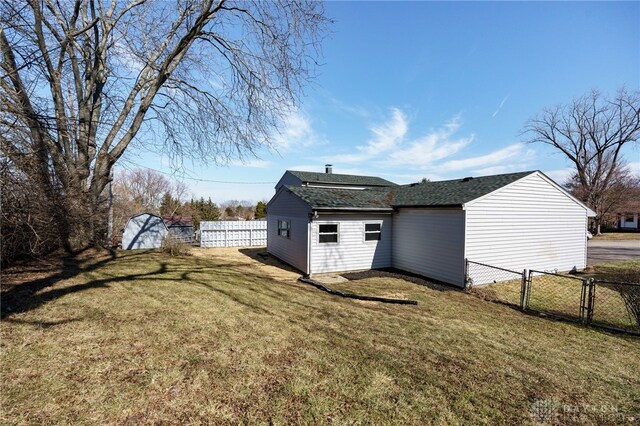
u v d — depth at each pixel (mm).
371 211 11734
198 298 6438
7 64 6438
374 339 4801
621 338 5582
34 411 2656
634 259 15914
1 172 5586
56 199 8258
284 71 10445
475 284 9492
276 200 14734
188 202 39750
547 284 10125
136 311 5336
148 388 3117
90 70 11086
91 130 10766
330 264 11211
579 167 31266
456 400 3246
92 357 3643
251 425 2691
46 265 8602
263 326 5062
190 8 10289
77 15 11297
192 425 2635
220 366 3652
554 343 5156
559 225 11648
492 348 4730
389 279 10281
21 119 5238
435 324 5777
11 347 3730
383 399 3189
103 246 12938
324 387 3350
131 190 36781
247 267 11828
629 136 28203
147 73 11750
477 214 9547
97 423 2578
